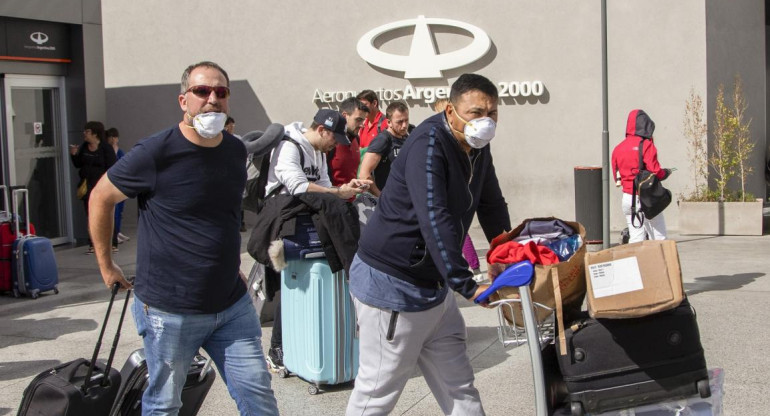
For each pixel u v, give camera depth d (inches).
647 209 323.0
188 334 146.6
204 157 145.5
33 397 152.6
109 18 621.3
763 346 250.5
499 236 146.2
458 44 536.7
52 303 354.3
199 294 145.6
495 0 524.7
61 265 443.2
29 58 481.7
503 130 530.0
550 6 514.0
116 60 622.2
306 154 228.1
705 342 256.5
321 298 217.2
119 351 277.3
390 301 142.9
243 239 521.3
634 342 130.6
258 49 582.9
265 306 285.9
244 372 150.4
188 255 144.6
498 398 215.2
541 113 521.7
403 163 140.7
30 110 493.7
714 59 498.6
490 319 296.5
